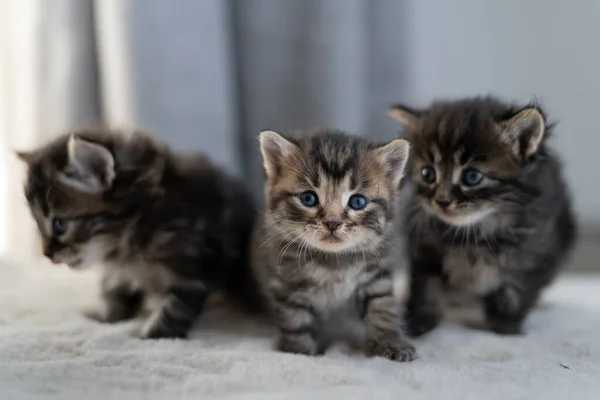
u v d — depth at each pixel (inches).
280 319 20.9
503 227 21.9
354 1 27.8
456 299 23.5
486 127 21.6
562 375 18.5
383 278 21.1
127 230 21.5
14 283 24.9
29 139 27.0
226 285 23.4
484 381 18.2
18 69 27.3
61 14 26.7
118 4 25.6
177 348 19.7
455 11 31.8
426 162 22.2
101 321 22.5
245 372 18.1
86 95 27.2
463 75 32.1
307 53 27.9
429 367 19.0
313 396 17.0
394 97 29.4
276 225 20.9
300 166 20.7
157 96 26.2
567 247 24.2
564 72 31.6
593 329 21.8
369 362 19.2
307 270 20.7
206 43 26.8
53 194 20.9
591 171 31.7
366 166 20.7
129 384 17.6
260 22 28.1
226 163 27.3
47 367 18.1
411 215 22.6
